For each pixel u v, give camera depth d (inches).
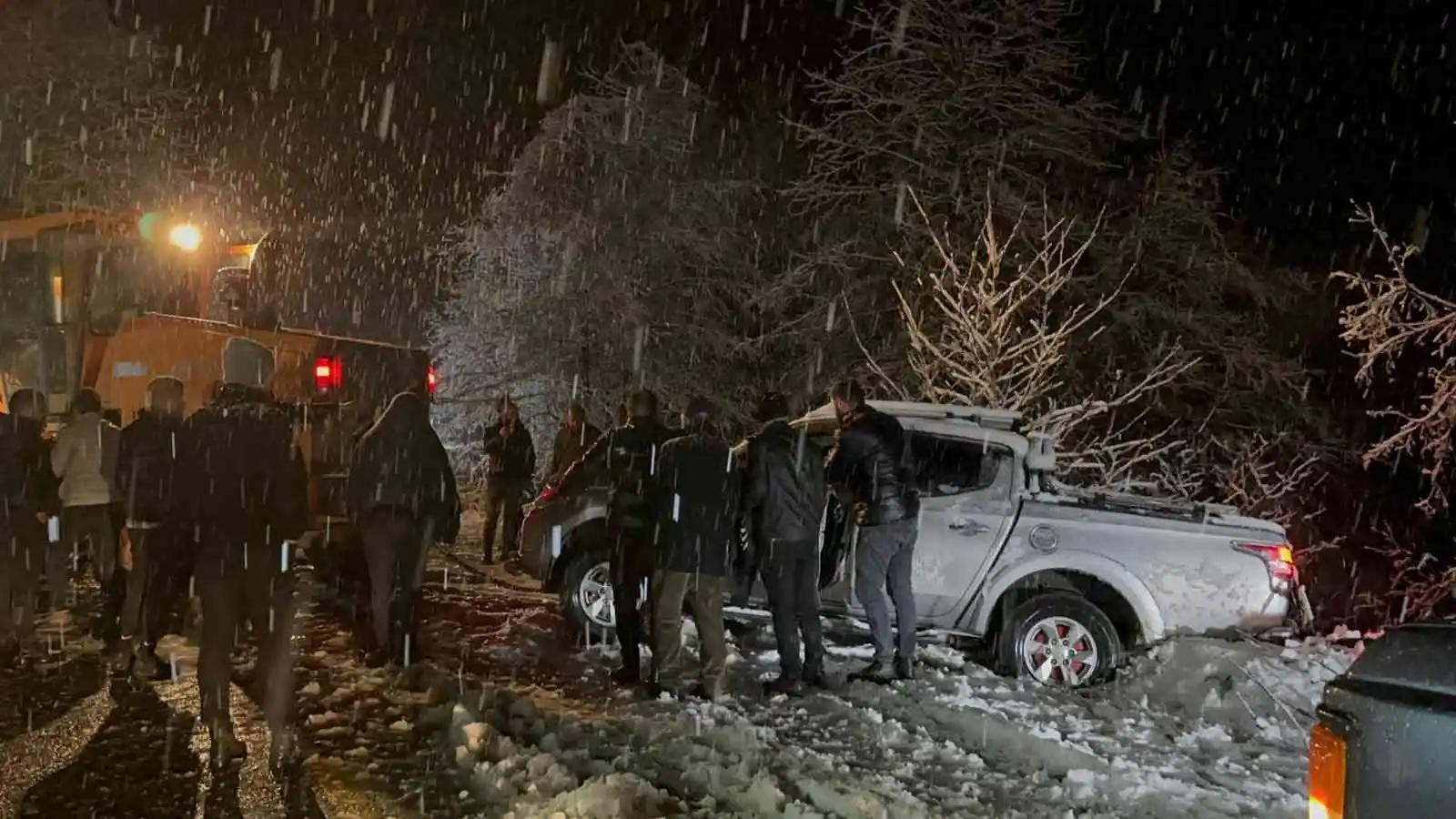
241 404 217.3
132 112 1005.2
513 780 210.5
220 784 212.5
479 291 780.6
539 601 398.0
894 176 779.4
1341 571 689.0
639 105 775.1
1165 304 759.7
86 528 328.5
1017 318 652.7
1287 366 753.0
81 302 465.4
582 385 749.3
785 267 823.1
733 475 279.9
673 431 292.0
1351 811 117.7
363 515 286.8
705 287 792.3
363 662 291.3
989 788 225.1
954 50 771.4
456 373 766.5
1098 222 644.1
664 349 773.3
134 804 203.0
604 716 262.7
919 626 323.6
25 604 308.3
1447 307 469.7
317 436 368.8
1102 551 314.3
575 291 759.1
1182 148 775.7
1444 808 109.9
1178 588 311.1
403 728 243.4
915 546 304.7
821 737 253.8
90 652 309.3
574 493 333.1
